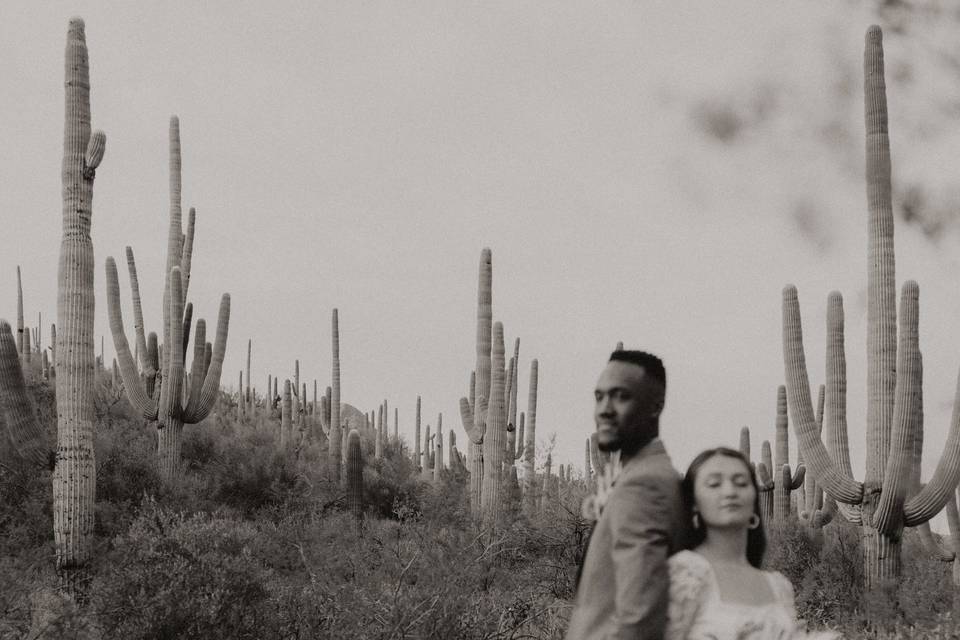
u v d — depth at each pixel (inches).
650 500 112.6
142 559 372.8
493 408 659.4
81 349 468.8
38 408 732.7
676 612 111.6
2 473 566.6
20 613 371.6
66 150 480.7
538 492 669.3
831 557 456.8
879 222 451.8
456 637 339.3
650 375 120.0
